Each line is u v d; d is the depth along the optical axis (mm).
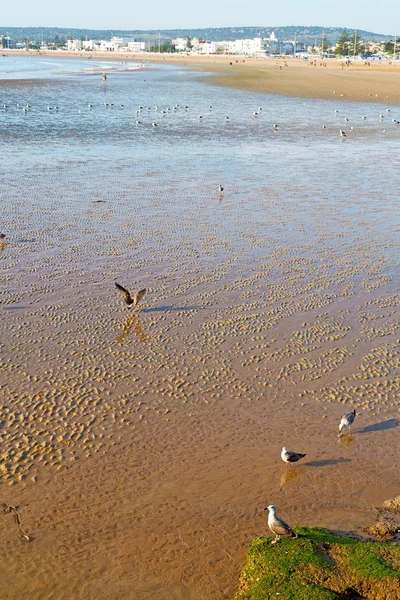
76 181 41344
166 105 89250
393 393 18531
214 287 25156
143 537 13172
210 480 14844
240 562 12531
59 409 17266
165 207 35812
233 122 73375
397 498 14188
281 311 23312
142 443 16047
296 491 14562
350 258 28641
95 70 180375
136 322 22219
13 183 40281
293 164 49344
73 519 13609
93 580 12148
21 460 15281
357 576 11406
